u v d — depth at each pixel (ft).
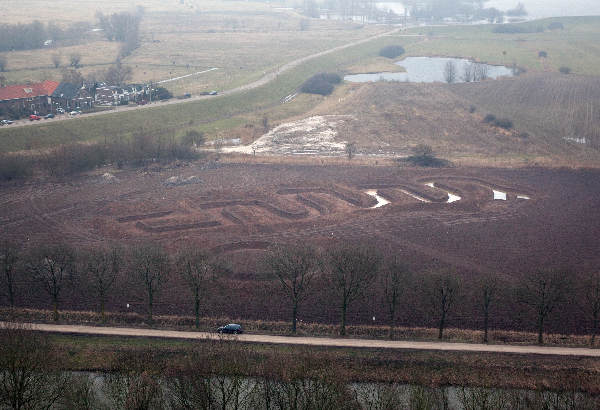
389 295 437.17
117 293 464.24
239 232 588.91
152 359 353.10
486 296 406.21
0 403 291.58
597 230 593.42
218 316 429.38
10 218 629.10
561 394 321.52
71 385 309.83
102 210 653.71
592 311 433.07
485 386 338.34
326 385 308.81
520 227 604.08
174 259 494.59
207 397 289.33
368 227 604.90
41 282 469.16
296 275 420.36
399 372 351.46
